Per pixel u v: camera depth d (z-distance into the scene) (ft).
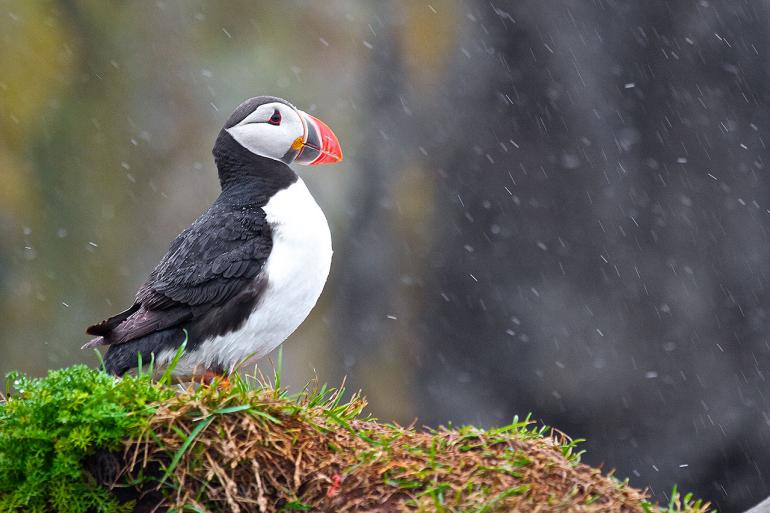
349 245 53.31
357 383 53.31
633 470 50.90
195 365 18.16
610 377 51.55
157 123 50.31
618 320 51.98
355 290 53.83
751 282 51.24
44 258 49.73
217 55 50.55
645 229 52.49
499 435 13.17
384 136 53.01
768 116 51.29
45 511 12.39
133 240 50.19
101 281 50.19
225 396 12.84
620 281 52.21
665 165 52.34
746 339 50.96
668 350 51.34
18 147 49.49
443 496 11.92
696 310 51.34
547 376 52.31
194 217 50.31
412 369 53.98
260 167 19.39
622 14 51.80
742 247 51.44
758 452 49.83
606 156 52.85
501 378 53.21
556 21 52.29
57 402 12.40
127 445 12.28
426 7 52.70
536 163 53.47
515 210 53.83
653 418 51.21
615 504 12.12
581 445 51.65
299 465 12.52
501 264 53.83
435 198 54.03
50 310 49.62
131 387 12.87
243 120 19.60
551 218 53.47
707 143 51.88
